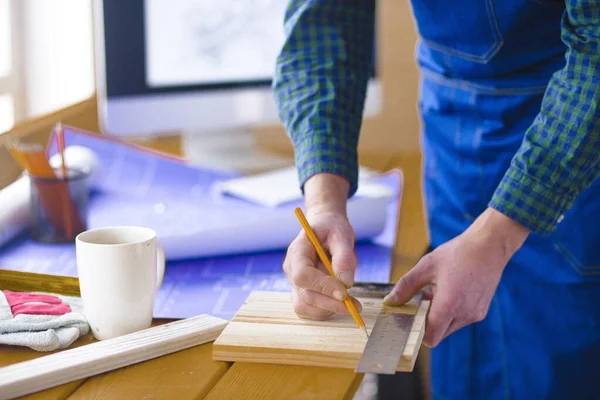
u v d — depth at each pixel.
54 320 0.97
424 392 2.27
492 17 1.31
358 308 0.98
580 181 1.05
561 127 1.04
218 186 1.83
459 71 1.44
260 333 0.94
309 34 1.33
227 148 2.23
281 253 1.43
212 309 1.14
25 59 2.62
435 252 1.06
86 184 1.49
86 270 0.96
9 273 1.09
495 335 1.51
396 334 0.93
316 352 0.89
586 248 1.38
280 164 2.12
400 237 1.54
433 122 1.54
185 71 2.03
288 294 1.07
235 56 2.10
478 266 1.03
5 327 0.94
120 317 0.97
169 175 1.89
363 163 2.17
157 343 0.93
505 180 1.06
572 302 1.41
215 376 0.88
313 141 1.23
